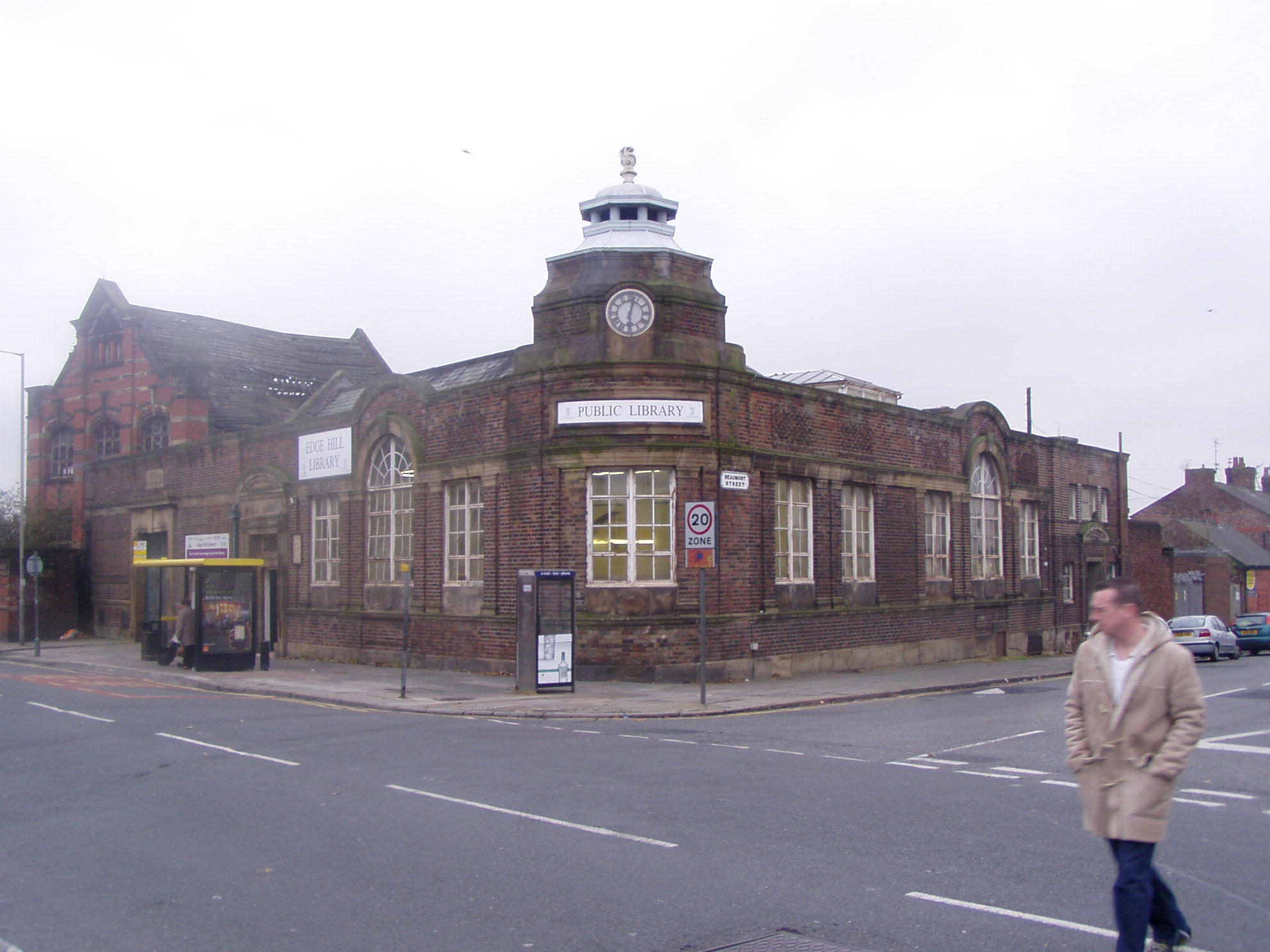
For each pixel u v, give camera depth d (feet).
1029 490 109.81
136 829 29.50
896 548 90.22
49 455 136.98
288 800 32.91
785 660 77.66
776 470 77.77
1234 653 117.19
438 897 22.79
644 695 63.87
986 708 59.98
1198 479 221.66
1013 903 22.08
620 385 70.69
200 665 79.41
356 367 146.20
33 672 85.76
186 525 110.22
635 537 70.85
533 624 64.85
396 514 84.99
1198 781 36.27
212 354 131.13
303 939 20.33
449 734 47.91
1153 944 19.42
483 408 76.84
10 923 21.57
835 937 20.07
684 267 74.69
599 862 25.35
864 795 33.12
